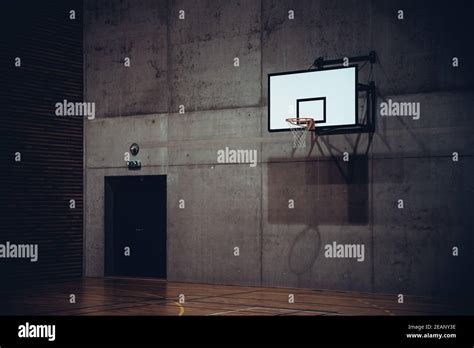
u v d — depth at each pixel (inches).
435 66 544.1
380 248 561.9
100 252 714.2
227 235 636.7
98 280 682.8
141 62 693.3
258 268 619.2
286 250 605.6
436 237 538.9
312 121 577.3
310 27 601.9
